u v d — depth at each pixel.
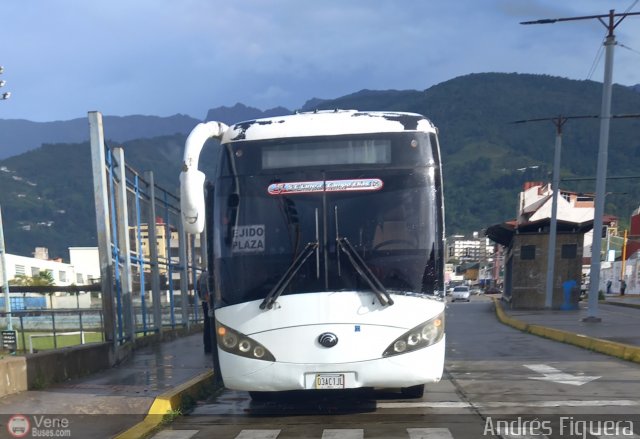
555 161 27.69
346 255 6.46
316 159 6.78
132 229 13.93
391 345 6.32
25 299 22.55
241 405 8.11
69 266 56.38
